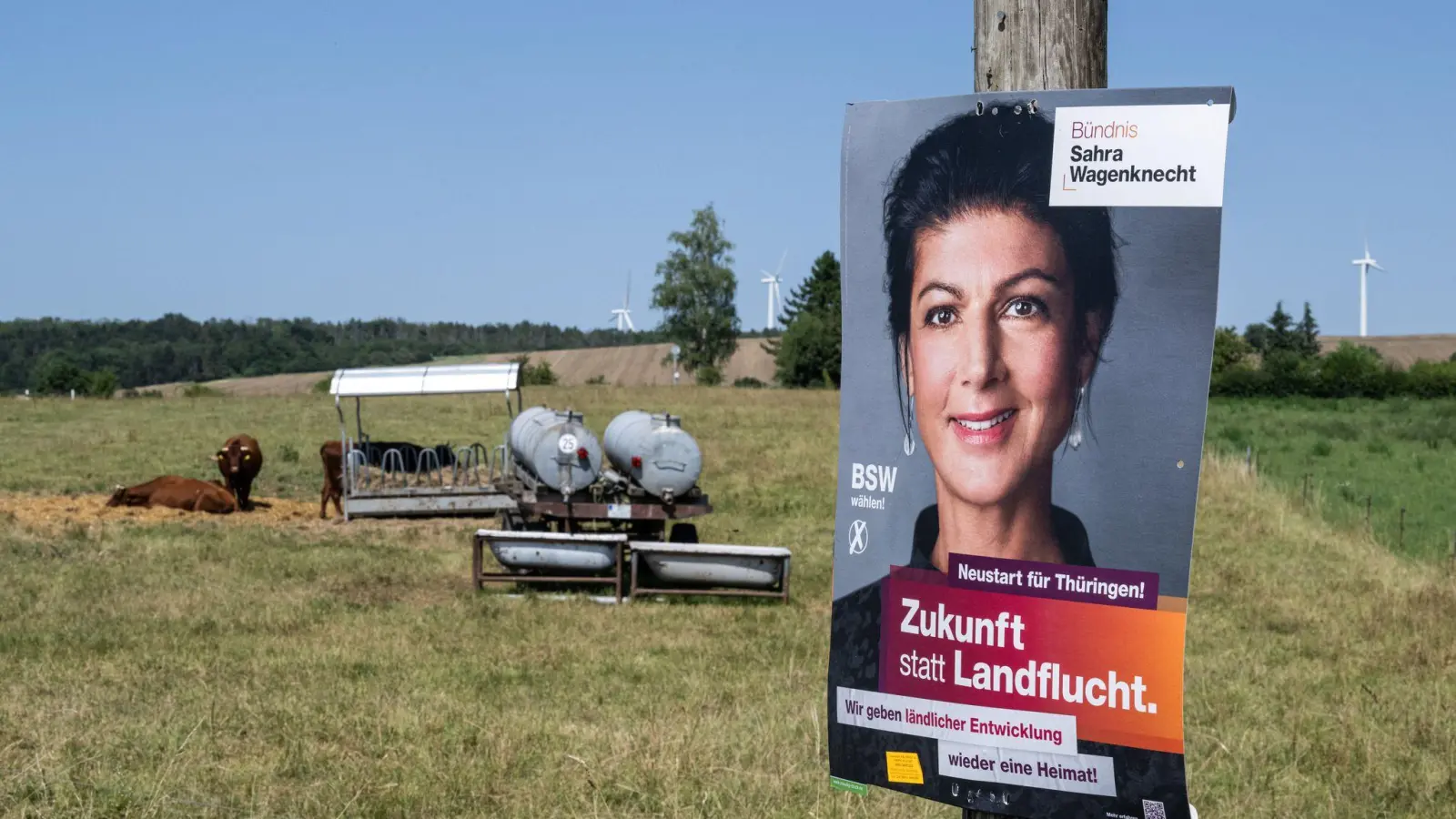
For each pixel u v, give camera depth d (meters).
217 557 15.70
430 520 20.33
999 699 3.50
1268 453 34.94
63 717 8.01
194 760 7.21
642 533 17.09
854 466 3.67
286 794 6.75
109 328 145.00
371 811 6.52
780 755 7.55
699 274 96.31
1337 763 8.00
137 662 9.98
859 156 3.65
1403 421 46.00
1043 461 3.46
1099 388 3.39
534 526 17.89
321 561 15.65
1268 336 104.06
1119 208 3.37
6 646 10.43
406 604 13.35
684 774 7.17
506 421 35.09
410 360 149.88
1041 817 3.47
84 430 32.97
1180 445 3.31
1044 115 3.43
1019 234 3.46
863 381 3.66
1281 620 13.43
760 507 22.30
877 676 3.66
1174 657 3.31
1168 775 3.32
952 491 3.54
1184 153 3.31
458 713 8.57
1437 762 8.11
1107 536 3.38
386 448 24.25
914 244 3.58
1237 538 18.81
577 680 9.97
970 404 3.51
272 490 24.05
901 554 3.62
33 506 19.91
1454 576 15.13
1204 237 3.29
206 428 33.50
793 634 12.19
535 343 178.88
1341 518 21.98
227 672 9.77
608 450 17.50
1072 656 3.42
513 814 6.50
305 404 41.69
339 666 10.11
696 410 39.38
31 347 133.88
